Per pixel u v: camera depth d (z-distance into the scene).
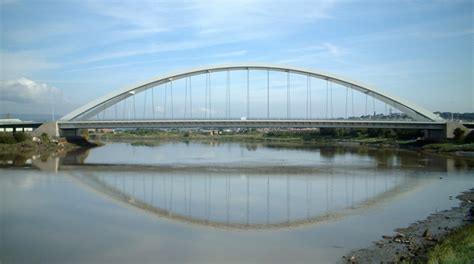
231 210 29.28
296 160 67.12
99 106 85.38
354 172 51.19
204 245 21.03
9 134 79.31
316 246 20.80
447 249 18.12
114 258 18.92
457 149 75.50
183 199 33.47
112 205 30.72
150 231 23.59
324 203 31.89
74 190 37.16
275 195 35.31
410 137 104.69
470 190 37.88
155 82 83.62
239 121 77.75
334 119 82.56
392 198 34.06
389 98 84.44
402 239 21.72
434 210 29.38
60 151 81.25
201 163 62.72
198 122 77.88
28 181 42.25
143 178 46.06
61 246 20.61
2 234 22.62
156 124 79.12
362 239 21.97
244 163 62.50
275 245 21.03
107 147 107.50
